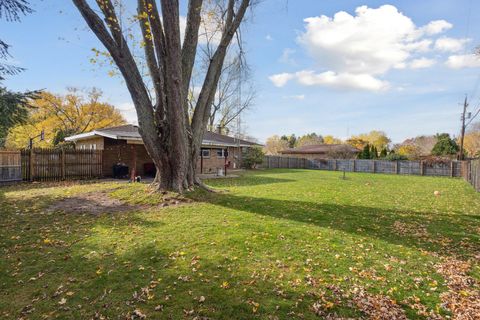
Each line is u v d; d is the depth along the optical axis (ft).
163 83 29.17
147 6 26.81
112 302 10.42
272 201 28.99
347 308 10.16
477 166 45.14
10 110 26.71
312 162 111.96
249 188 41.37
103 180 50.75
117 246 15.92
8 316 9.59
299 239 17.25
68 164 51.08
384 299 10.79
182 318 9.50
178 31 26.35
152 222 20.86
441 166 84.74
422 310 10.14
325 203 29.17
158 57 28.71
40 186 41.27
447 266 14.01
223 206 26.27
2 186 41.27
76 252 15.06
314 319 9.47
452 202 33.30
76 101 108.37
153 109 29.84
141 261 13.94
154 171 62.95
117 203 27.78
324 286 11.69
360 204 29.81
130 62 27.94
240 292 11.11
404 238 18.28
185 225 20.01
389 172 94.38
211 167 77.66
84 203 27.89
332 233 18.57
